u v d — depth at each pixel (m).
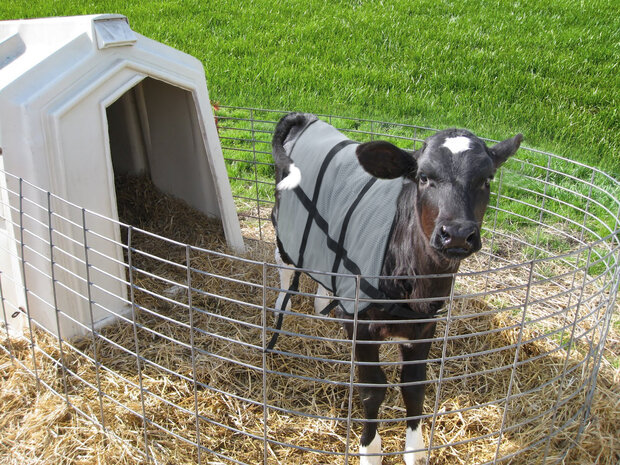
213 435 3.38
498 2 12.25
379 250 2.97
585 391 3.54
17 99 3.69
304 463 3.25
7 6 12.68
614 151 7.18
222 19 11.50
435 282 2.88
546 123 7.73
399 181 3.07
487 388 3.84
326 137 3.80
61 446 3.25
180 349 4.04
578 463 3.22
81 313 4.11
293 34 10.66
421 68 9.31
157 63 4.22
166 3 12.34
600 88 8.84
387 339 3.27
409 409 3.26
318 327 4.37
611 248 3.88
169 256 5.02
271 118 7.98
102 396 3.57
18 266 3.95
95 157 3.98
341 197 3.25
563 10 11.88
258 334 4.27
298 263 3.49
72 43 3.85
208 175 5.18
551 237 5.66
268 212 6.13
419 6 12.09
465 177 2.65
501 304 4.69
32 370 3.75
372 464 3.20
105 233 4.12
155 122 5.27
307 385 3.82
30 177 3.77
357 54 9.97
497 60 9.55
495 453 3.09
